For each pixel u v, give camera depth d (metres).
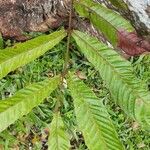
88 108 0.62
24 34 1.41
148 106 0.62
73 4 0.77
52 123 0.66
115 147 0.59
